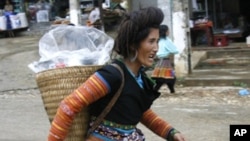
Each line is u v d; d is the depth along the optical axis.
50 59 2.72
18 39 19.88
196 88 10.62
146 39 2.38
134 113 2.43
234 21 17.11
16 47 17.50
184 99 9.41
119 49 2.42
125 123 2.41
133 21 2.37
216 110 8.34
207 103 8.99
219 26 17.12
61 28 2.82
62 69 2.57
